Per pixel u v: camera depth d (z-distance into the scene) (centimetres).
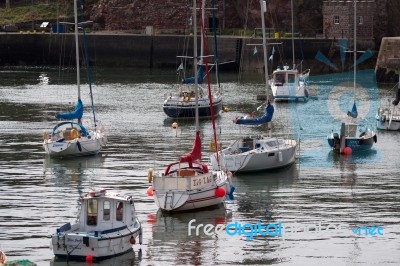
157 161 15388
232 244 11362
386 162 15575
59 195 13238
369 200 13175
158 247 11188
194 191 12356
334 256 11056
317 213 12550
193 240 11450
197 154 13038
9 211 12444
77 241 10538
